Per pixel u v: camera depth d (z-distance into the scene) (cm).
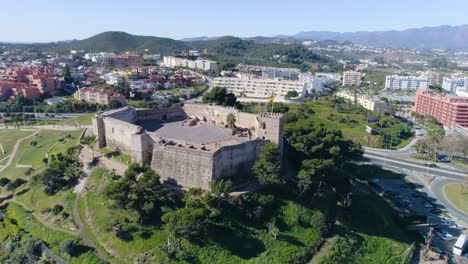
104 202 12838
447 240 14162
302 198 13638
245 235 11688
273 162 13350
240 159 14038
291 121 19188
